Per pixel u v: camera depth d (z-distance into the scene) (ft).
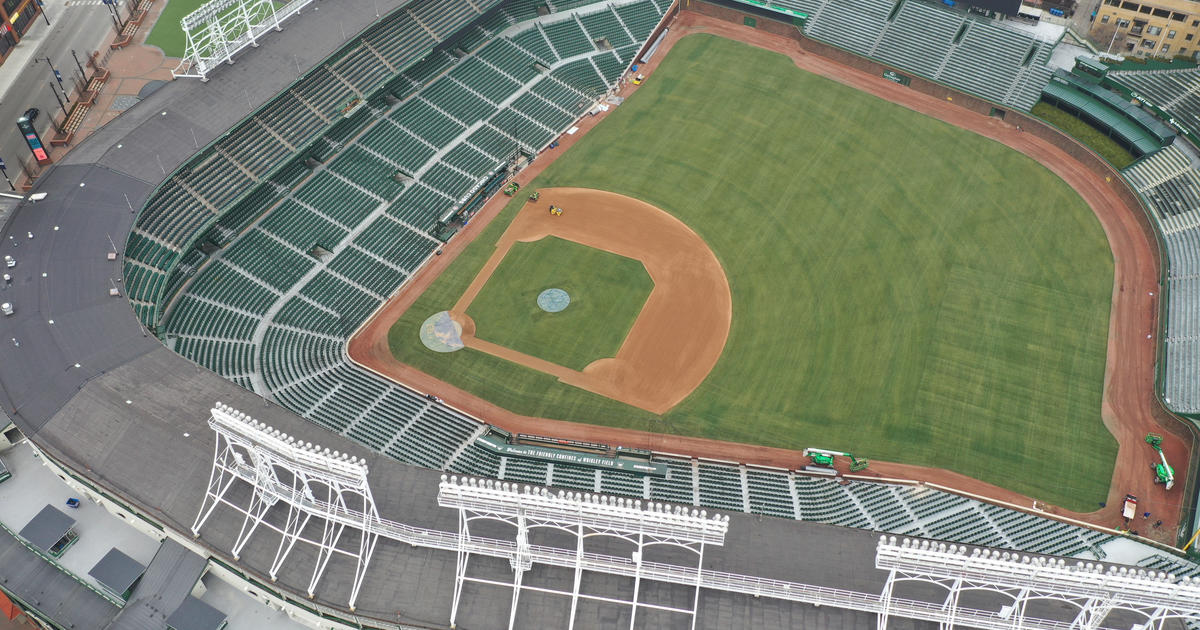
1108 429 276.00
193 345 271.28
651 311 308.60
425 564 203.10
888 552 181.37
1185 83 355.15
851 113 388.78
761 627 193.77
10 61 390.21
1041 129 373.40
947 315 307.17
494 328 302.04
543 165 362.33
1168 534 250.98
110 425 225.97
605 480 256.93
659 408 280.72
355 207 328.49
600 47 414.82
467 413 276.41
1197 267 308.81
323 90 335.47
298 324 292.81
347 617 196.85
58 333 246.27
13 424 238.27
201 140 300.40
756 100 394.52
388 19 361.71
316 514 207.92
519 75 390.63
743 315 307.99
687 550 204.95
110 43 402.52
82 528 228.84
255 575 200.23
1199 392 276.41
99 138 299.58
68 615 214.69
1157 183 339.36
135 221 274.98
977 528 247.91
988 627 192.85
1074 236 335.06
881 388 285.84
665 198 349.61
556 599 197.88
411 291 312.50
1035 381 287.69
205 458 220.84
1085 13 425.28
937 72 394.11
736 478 260.83
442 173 347.77
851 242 333.01
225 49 328.29
